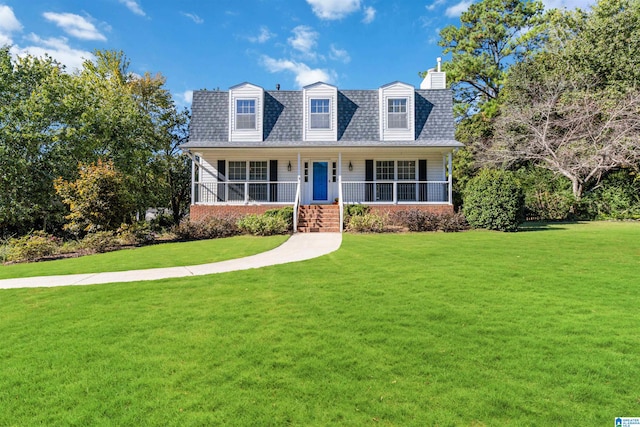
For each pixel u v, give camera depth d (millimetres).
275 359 3451
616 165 19859
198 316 4711
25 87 16281
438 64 20266
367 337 3920
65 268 8445
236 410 2660
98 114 17453
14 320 4762
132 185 18422
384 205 16859
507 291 5578
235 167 18688
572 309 4727
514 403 2701
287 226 14641
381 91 17891
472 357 3432
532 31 28562
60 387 3023
